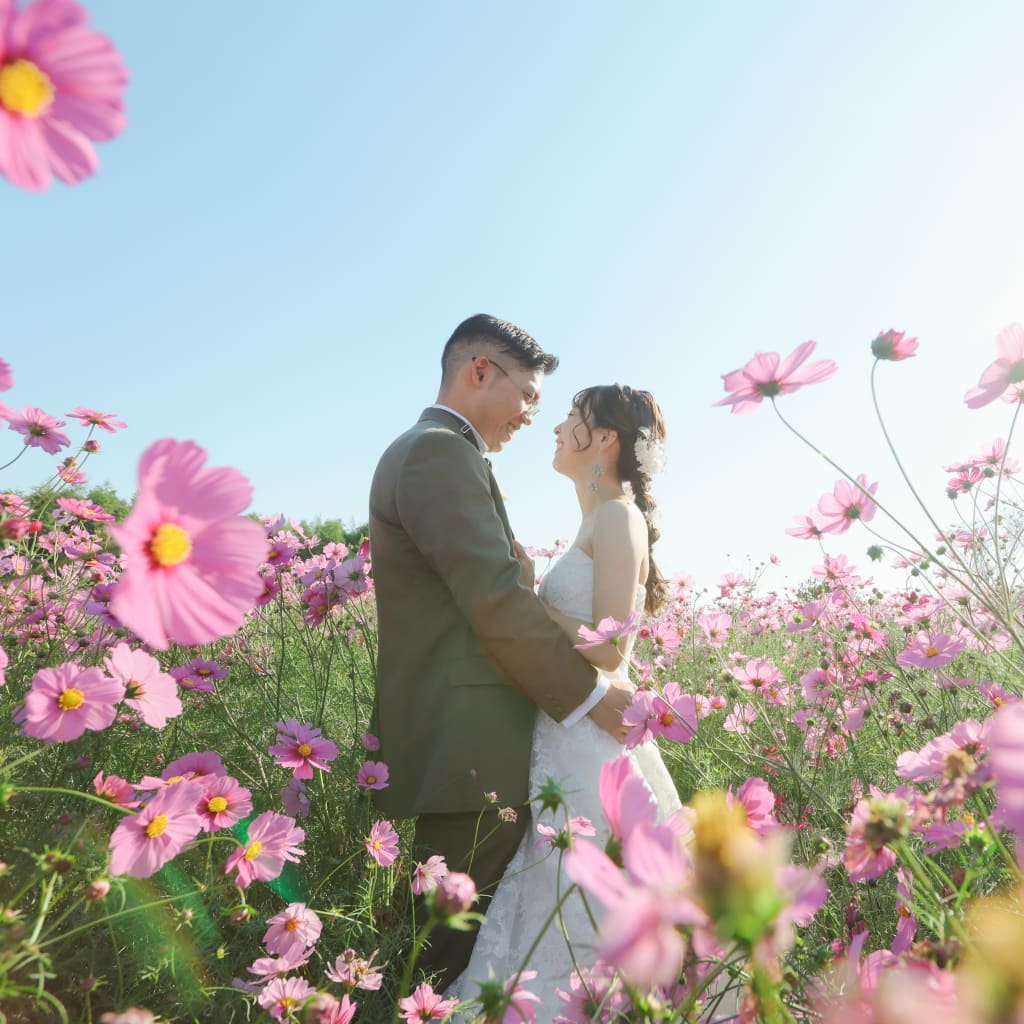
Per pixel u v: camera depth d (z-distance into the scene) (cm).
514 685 181
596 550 200
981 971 41
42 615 230
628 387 229
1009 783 42
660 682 308
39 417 206
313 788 213
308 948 134
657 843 46
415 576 190
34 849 131
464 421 205
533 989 160
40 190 51
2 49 49
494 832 171
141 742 214
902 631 292
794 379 128
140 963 121
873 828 82
